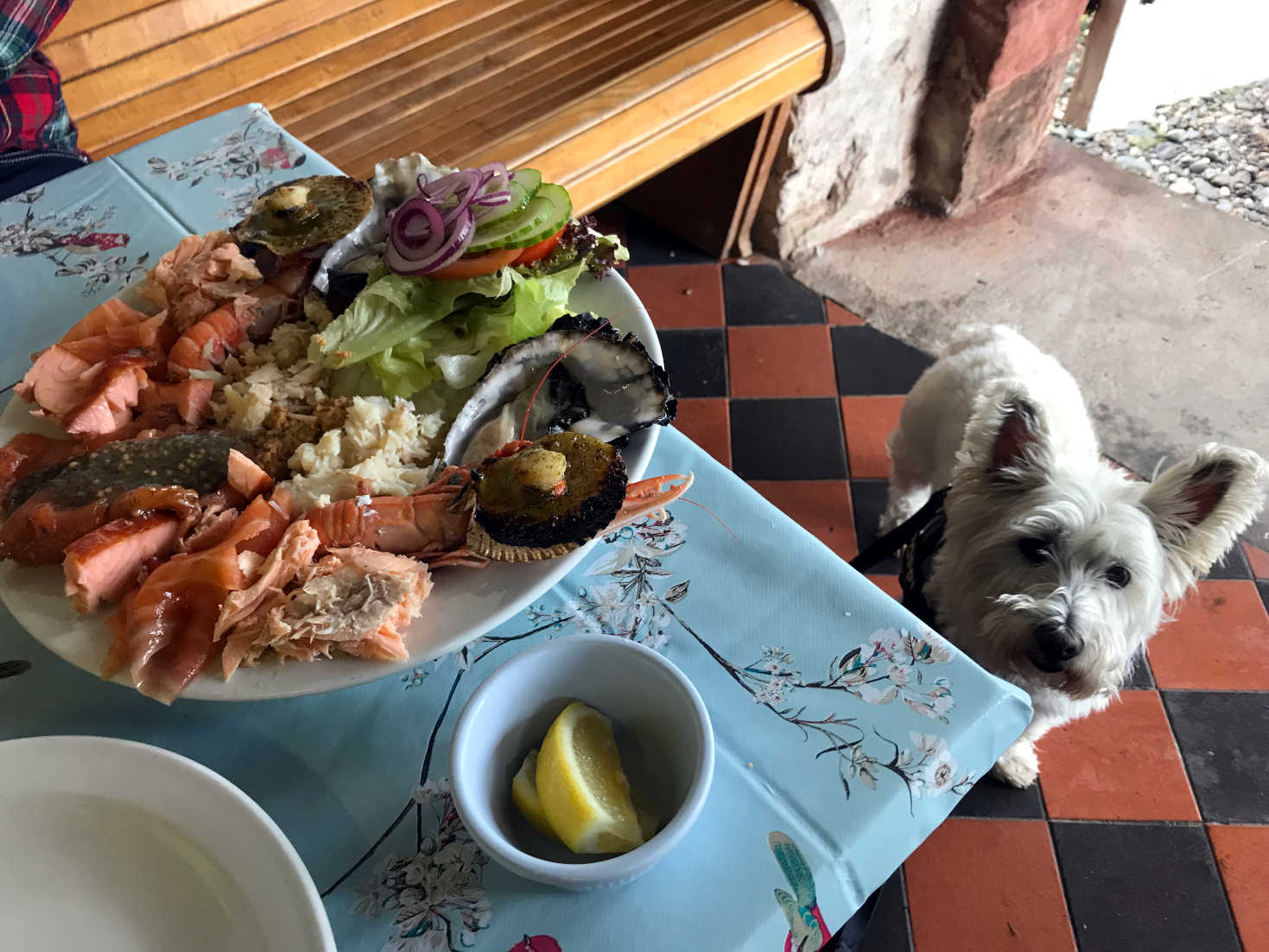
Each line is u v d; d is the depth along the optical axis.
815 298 2.31
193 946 0.51
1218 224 2.47
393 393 0.79
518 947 0.55
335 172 1.14
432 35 1.77
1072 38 2.31
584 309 0.84
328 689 0.59
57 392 0.78
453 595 0.63
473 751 0.57
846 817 0.59
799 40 1.74
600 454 0.65
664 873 0.57
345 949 0.55
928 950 1.33
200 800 0.54
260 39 1.63
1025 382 1.34
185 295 0.85
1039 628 1.17
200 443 0.72
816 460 1.98
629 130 1.55
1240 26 2.71
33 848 0.54
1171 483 1.15
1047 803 1.47
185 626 0.60
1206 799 1.47
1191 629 1.67
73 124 1.42
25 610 0.62
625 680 0.60
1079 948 1.33
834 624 0.70
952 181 2.45
